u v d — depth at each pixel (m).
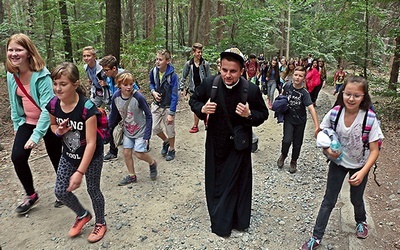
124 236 3.40
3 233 3.44
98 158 3.15
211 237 3.39
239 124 3.28
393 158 5.61
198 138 6.73
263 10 19.00
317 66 10.40
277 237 3.41
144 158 4.50
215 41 20.28
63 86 2.83
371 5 8.66
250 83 3.19
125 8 25.61
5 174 4.80
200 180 4.74
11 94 3.48
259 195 4.32
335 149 2.85
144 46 11.83
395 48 8.73
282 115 5.05
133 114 4.31
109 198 4.19
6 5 15.96
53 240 3.34
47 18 10.07
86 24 12.12
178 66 15.21
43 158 5.41
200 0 15.88
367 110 2.80
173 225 3.61
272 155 5.89
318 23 10.43
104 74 5.29
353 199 3.20
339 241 3.30
